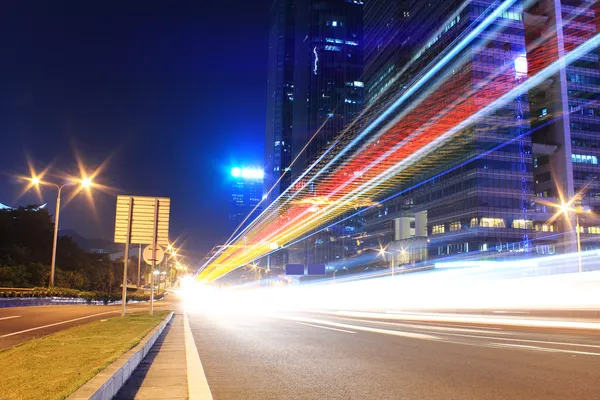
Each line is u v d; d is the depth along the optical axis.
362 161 160.38
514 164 104.75
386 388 7.80
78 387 5.89
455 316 31.11
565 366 10.00
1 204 76.56
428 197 117.19
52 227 77.19
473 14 108.94
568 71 113.81
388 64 148.25
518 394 7.36
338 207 186.88
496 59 108.38
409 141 128.75
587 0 117.25
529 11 118.25
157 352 12.06
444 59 116.88
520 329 22.19
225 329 19.25
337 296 67.31
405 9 139.50
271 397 7.18
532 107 120.44
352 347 13.31
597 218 106.88
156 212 24.33
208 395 7.15
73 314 27.70
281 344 13.95
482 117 105.06
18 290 38.09
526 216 103.00
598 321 24.36
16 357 9.23
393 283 72.81
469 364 10.27
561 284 40.34
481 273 88.38
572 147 110.56
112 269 96.00
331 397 7.19
